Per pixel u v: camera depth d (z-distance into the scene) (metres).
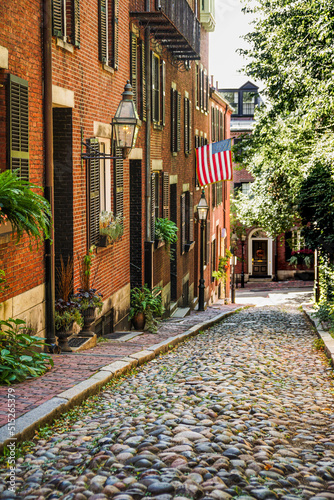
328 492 4.19
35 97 8.94
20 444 5.20
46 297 9.34
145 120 16.67
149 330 15.20
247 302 36.75
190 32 21.42
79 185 10.93
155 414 6.32
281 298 38.09
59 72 9.91
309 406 7.10
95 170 11.80
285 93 17.70
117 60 13.48
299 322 19.14
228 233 42.97
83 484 4.24
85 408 6.77
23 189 6.89
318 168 18.47
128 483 4.23
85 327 11.16
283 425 6.02
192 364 10.26
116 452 4.95
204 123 30.91
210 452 4.95
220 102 37.25
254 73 21.75
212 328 17.69
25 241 8.45
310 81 15.76
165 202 19.91
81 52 11.04
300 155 24.45
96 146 11.70
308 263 37.84
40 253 9.08
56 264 10.58
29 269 8.64
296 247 36.06
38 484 4.33
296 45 15.95
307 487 4.29
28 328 8.58
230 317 22.02
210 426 5.79
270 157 26.33
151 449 4.95
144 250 16.98
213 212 34.44
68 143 10.51
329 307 16.58
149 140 16.73
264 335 15.28
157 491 4.05
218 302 35.34
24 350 7.89
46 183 9.30
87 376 7.88
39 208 7.04
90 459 4.78
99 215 12.17
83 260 11.17
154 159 18.17
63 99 10.02
